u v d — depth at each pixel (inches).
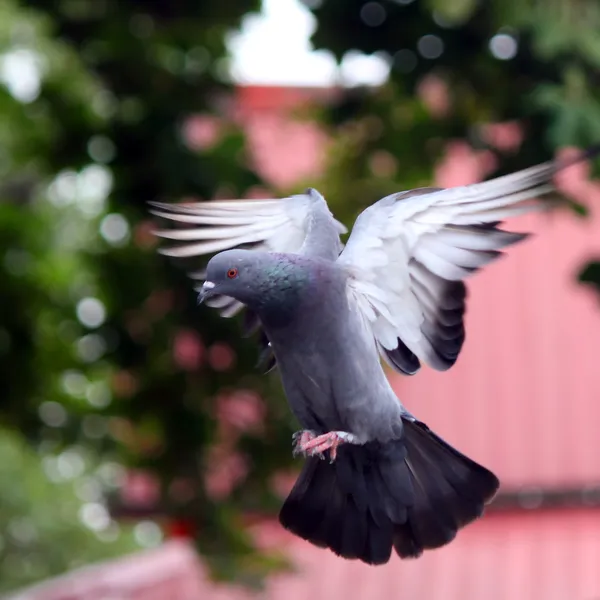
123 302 527.2
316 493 228.2
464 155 535.5
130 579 616.4
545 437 901.2
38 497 719.7
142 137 513.7
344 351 215.2
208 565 568.4
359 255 226.2
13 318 495.8
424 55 454.3
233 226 250.1
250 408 574.6
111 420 554.3
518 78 436.1
